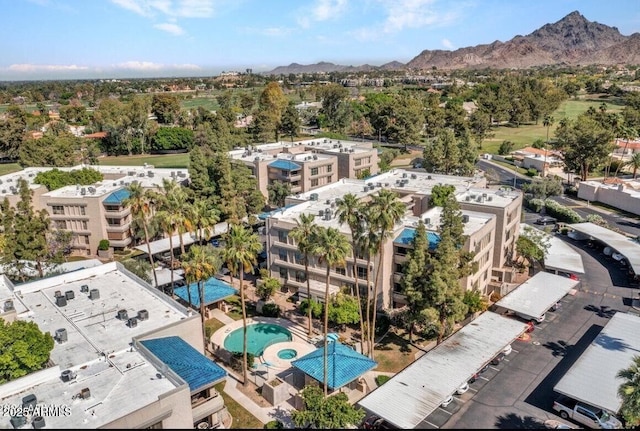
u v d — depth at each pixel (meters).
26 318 57.19
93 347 51.28
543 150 194.00
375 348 70.06
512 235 96.06
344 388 60.12
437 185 103.19
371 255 67.75
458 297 66.19
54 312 59.00
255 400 58.72
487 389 59.69
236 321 78.31
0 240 79.12
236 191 119.56
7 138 193.50
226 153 131.88
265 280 83.50
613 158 172.25
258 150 153.88
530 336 72.19
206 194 119.62
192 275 64.44
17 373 45.66
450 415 54.78
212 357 68.94
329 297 77.31
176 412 42.25
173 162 195.75
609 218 128.88
